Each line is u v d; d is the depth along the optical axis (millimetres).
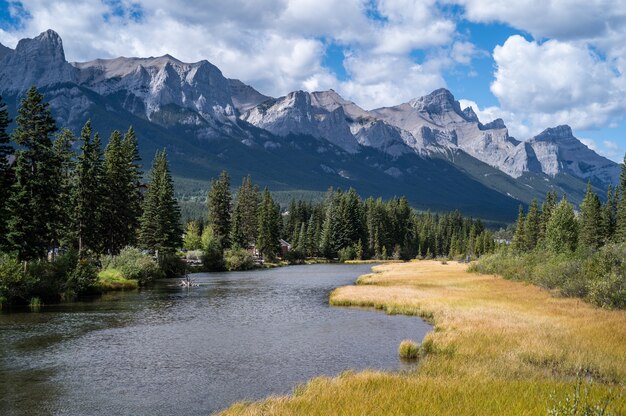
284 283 67688
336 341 27203
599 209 103188
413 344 23734
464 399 13883
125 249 66688
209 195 118688
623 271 36344
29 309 39531
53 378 19812
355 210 160500
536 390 14648
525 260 63375
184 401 17172
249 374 20438
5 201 43844
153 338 27844
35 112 49906
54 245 59875
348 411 13125
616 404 12641
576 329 25719
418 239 189250
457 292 48531
